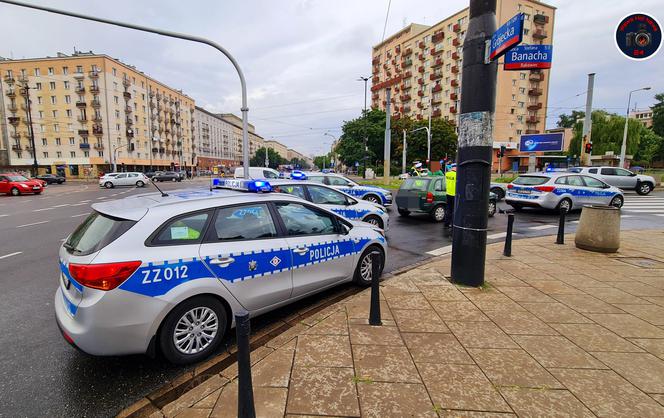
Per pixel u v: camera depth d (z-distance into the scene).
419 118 57.75
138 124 65.69
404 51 64.62
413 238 8.27
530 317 3.54
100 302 2.54
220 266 3.05
